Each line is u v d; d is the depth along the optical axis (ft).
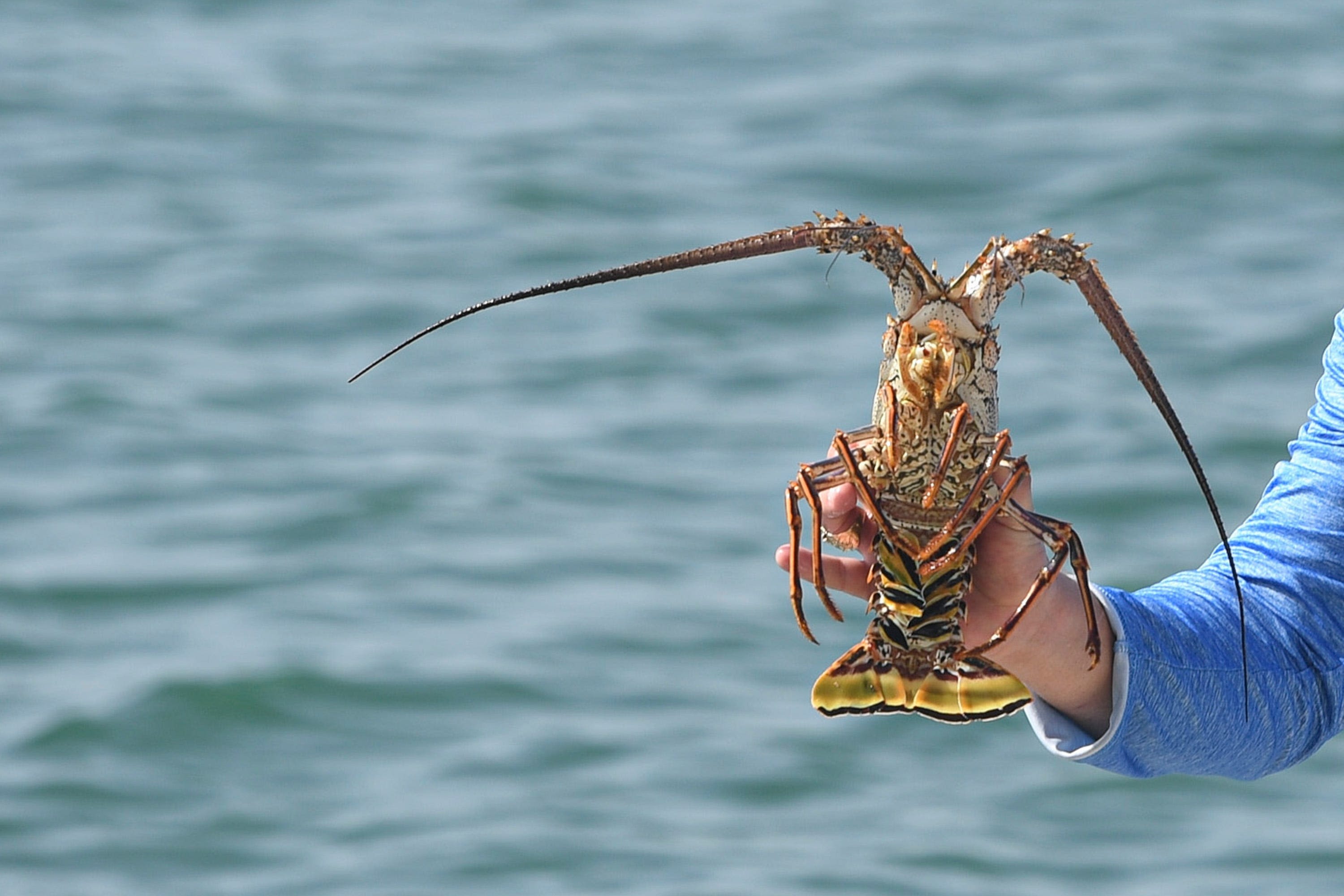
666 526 189.47
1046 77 326.03
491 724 154.30
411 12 390.42
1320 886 135.64
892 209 273.95
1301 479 46.34
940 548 40.47
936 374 39.42
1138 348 37.50
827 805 143.74
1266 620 44.47
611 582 177.47
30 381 225.35
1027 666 42.29
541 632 167.84
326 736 154.40
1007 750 154.92
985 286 39.52
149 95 332.19
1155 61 331.57
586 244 265.34
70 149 307.58
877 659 42.78
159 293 254.06
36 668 165.99
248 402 222.07
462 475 200.95
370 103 331.36
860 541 42.27
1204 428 207.82
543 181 287.69
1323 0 366.63
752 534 187.42
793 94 324.80
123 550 186.91
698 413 217.36
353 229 275.39
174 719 156.97
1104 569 183.32
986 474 39.96
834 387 223.30
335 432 213.46
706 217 272.10
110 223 279.08
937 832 141.38
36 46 357.61
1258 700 43.47
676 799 144.97
